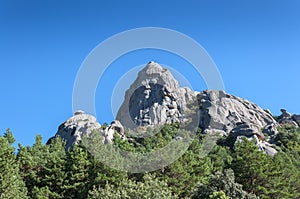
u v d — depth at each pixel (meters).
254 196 27.70
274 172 33.81
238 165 34.09
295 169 41.00
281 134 68.50
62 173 30.42
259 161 34.06
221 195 25.50
